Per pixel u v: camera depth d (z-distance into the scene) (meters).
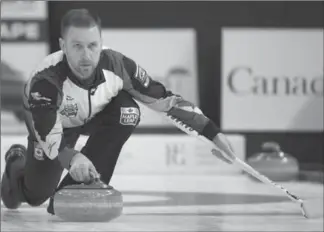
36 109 10.92
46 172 12.62
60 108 11.37
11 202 13.71
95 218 11.18
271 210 13.77
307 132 30.39
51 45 30.31
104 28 29.44
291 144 31.02
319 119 29.97
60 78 11.11
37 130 11.02
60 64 11.16
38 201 13.59
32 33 29.14
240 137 28.08
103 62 11.34
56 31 30.31
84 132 12.30
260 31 29.72
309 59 29.75
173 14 31.00
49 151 11.03
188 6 31.00
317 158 31.09
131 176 26.61
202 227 10.85
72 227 10.62
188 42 29.64
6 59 28.98
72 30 10.80
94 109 11.54
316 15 31.23
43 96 10.95
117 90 11.54
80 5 30.48
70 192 11.20
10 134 28.94
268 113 29.97
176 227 10.78
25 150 13.79
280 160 24.81
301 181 24.78
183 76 29.67
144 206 14.64
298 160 31.09
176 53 29.64
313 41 29.72
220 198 16.89
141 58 29.53
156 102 11.89
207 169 28.16
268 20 31.20
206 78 31.16
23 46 29.06
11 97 28.94
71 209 11.12
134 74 11.58
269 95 29.88
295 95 29.88
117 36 29.45
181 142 28.06
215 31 31.12
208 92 31.20
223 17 31.09
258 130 30.02
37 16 29.19
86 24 10.82
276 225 11.20
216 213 13.17
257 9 31.16
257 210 13.73
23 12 29.06
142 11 30.86
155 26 30.91
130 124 11.68
